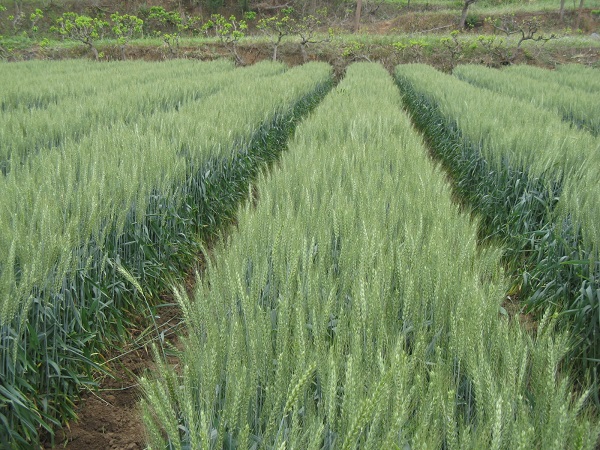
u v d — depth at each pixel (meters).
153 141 6.39
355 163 6.49
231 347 2.46
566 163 6.50
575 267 4.86
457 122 10.78
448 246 3.75
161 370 2.42
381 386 1.79
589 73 24.41
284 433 2.20
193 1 46.53
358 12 37.34
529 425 1.99
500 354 2.66
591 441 1.88
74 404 4.01
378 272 3.18
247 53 32.16
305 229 4.28
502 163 7.82
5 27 40.25
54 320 3.66
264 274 3.25
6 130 7.00
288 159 6.84
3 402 3.29
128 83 15.84
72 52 31.56
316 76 20.22
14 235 3.46
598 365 4.25
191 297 6.01
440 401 2.19
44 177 4.66
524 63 31.14
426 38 33.94
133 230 5.27
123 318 4.98
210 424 2.28
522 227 6.68
